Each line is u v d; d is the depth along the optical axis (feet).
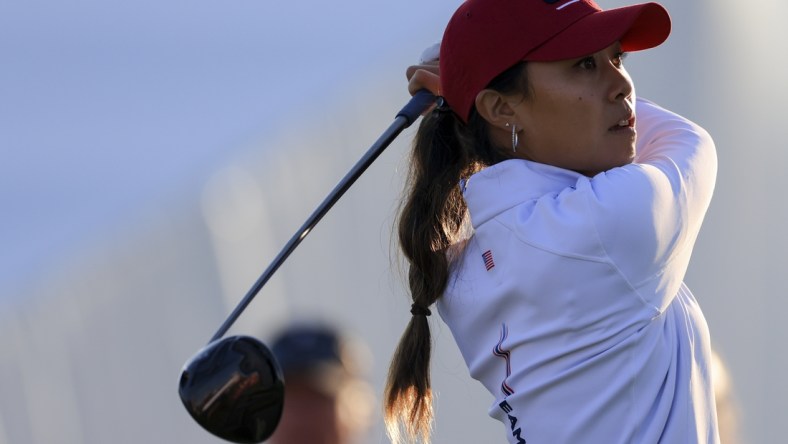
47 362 50.75
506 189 24.27
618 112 24.34
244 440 23.93
